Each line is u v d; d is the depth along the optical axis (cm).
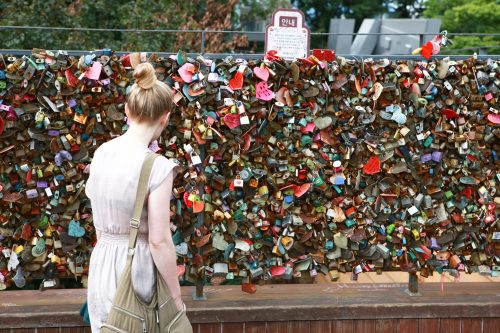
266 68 362
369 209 384
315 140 375
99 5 734
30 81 348
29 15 692
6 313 365
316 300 393
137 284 249
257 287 416
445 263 396
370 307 387
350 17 1753
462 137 379
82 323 370
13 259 363
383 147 377
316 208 381
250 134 367
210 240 378
